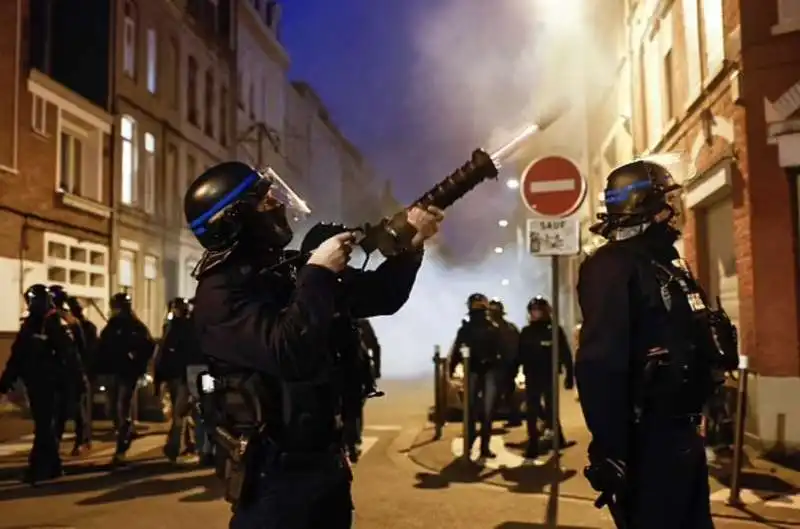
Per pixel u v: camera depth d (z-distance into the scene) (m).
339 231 3.48
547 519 7.56
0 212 15.25
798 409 9.72
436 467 10.12
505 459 10.56
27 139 16.12
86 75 19.73
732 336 4.03
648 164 3.83
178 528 7.30
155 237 22.56
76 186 18.73
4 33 15.41
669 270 3.61
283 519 2.97
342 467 3.14
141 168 21.62
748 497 8.06
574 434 12.40
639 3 16.03
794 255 9.92
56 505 8.19
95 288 18.94
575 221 8.76
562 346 10.80
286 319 2.81
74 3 19.84
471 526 7.37
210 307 2.98
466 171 3.19
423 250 3.41
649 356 3.49
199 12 26.23
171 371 10.25
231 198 3.07
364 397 3.63
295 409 2.98
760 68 10.12
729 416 10.27
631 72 16.73
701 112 11.76
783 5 10.03
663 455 3.48
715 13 11.21
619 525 3.63
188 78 25.36
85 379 10.15
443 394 13.09
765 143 10.09
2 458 11.08
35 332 9.34
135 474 9.84
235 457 3.01
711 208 12.31
